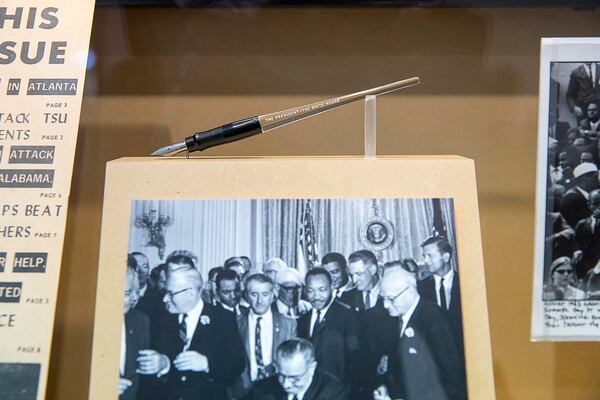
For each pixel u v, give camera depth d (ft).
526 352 1.65
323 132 1.63
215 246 1.29
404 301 1.27
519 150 1.64
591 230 1.61
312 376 1.23
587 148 1.60
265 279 1.27
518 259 1.65
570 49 1.57
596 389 1.65
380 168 1.34
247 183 1.32
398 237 1.30
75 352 1.65
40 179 1.31
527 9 1.61
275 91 1.63
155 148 1.63
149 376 1.23
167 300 1.26
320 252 1.29
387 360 1.24
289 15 1.62
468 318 1.28
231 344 1.24
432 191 1.33
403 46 1.63
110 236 1.29
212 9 1.62
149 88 1.63
